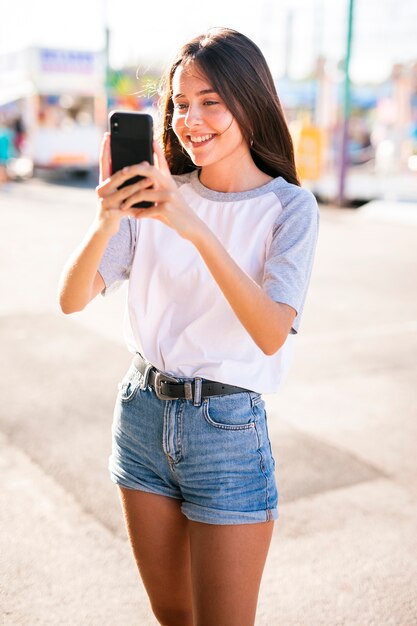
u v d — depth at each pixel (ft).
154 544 6.08
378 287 25.57
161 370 5.84
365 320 21.18
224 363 5.62
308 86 65.87
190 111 5.66
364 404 14.76
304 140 52.44
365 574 9.21
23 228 37.99
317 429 13.51
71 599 8.61
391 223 43.50
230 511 5.54
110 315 21.13
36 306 22.06
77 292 5.50
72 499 10.81
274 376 5.84
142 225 5.94
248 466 5.63
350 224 42.75
